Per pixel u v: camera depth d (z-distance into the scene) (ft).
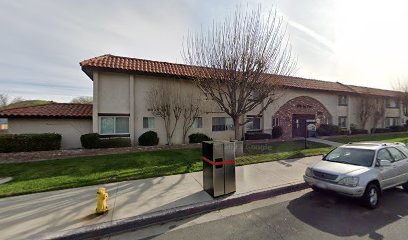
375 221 13.82
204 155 18.85
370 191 15.85
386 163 17.38
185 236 12.37
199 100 46.73
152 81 43.62
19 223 13.15
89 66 37.78
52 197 17.25
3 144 31.96
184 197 17.26
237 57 32.48
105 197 14.64
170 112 44.39
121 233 12.87
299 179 21.97
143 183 20.75
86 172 24.52
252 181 21.30
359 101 74.64
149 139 40.83
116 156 33.45
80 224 13.08
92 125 40.81
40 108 40.96
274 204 16.90
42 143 34.24
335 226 13.20
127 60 45.19
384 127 81.56
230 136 50.75
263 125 55.06
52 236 11.92
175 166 26.94
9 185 19.97
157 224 13.92
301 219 14.21
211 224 13.78
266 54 33.32
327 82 76.13
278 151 37.86
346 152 19.83
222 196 17.42
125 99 41.73
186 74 44.39
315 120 62.28
